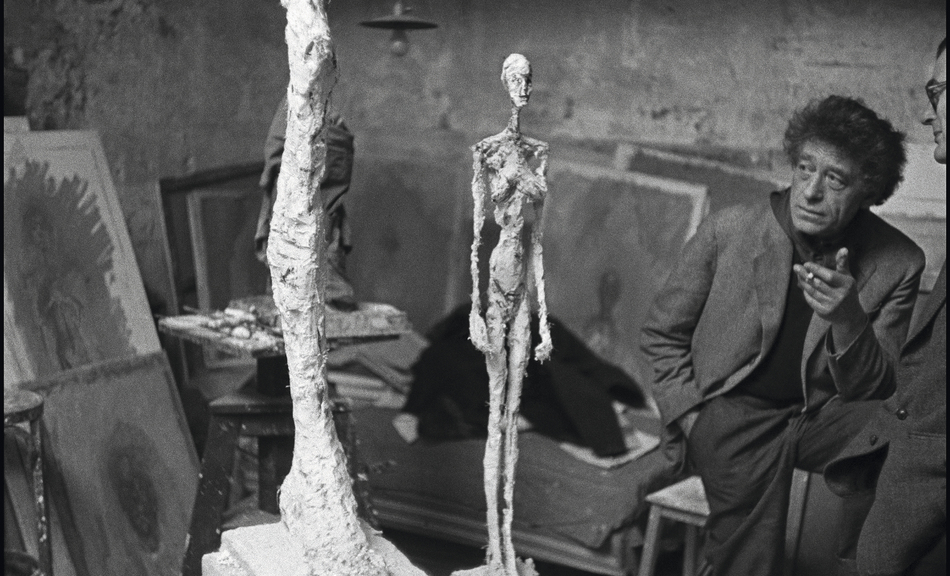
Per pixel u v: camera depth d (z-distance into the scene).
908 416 2.86
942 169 3.49
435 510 4.15
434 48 5.18
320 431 2.62
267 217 3.52
